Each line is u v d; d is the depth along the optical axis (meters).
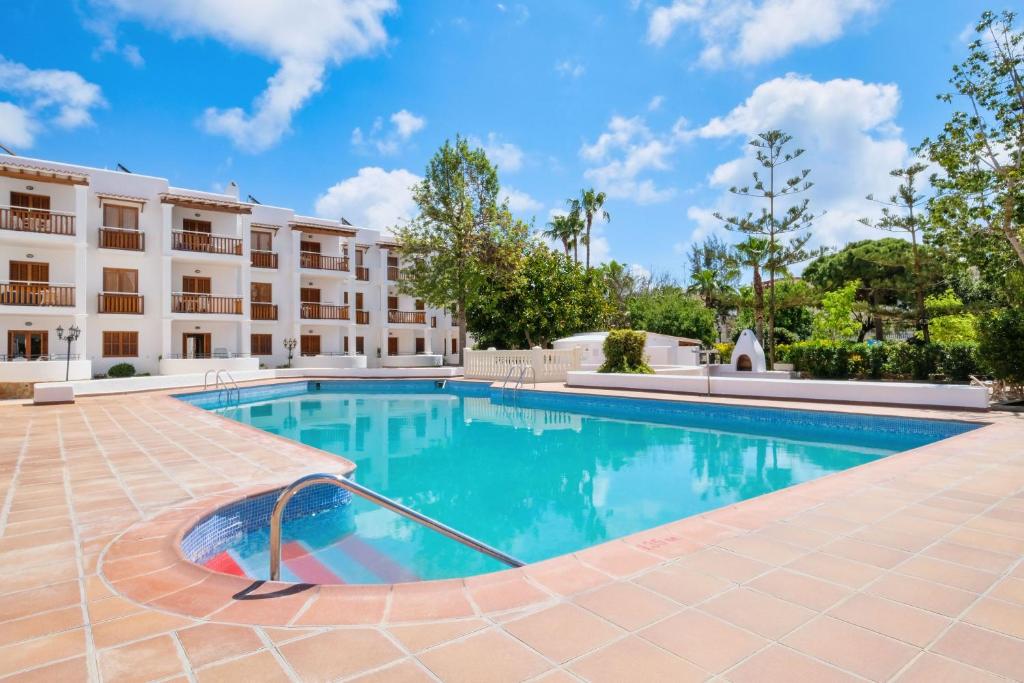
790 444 10.41
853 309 26.44
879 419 10.84
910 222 21.44
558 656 2.32
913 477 5.77
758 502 4.84
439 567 4.80
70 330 20.12
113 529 4.34
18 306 21.05
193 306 25.83
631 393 16.34
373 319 35.28
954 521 4.27
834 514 4.47
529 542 5.46
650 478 8.01
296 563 4.86
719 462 9.02
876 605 2.82
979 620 2.65
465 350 24.62
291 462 7.17
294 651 2.39
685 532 4.02
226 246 26.83
